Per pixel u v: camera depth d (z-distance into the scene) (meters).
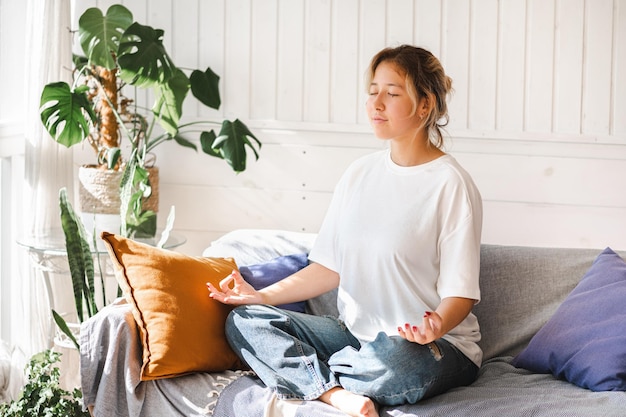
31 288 3.26
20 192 3.39
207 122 3.54
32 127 3.23
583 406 2.16
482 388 2.35
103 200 3.27
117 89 3.43
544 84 3.56
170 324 2.44
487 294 2.83
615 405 2.18
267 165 3.73
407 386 2.23
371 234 2.46
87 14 3.29
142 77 3.19
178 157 3.77
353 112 3.66
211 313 2.53
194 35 3.71
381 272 2.43
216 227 3.79
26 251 3.26
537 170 3.60
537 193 3.61
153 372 2.40
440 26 3.58
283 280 2.65
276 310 2.47
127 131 3.44
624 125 3.55
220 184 3.76
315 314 2.88
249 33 3.68
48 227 3.30
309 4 3.63
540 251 2.90
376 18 3.61
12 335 3.39
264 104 3.71
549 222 3.62
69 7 3.39
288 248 3.07
